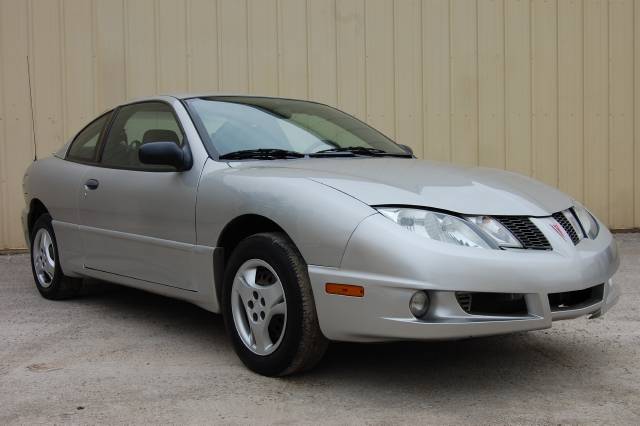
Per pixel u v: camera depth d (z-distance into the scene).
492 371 3.69
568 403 3.22
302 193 3.36
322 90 8.19
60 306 5.18
